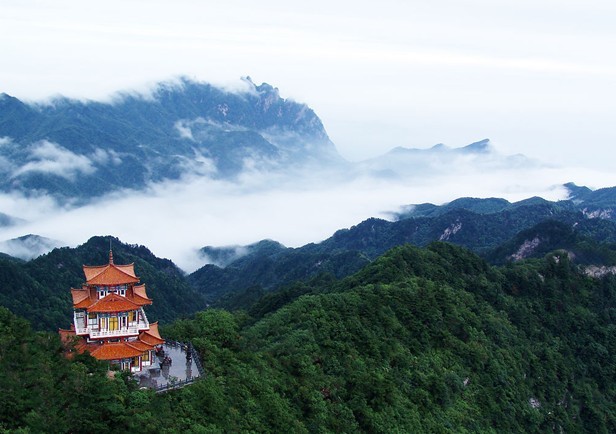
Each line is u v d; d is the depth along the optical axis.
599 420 137.75
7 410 68.69
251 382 92.62
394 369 114.38
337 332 116.69
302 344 109.31
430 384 114.75
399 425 103.06
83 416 72.25
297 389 98.00
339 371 107.12
